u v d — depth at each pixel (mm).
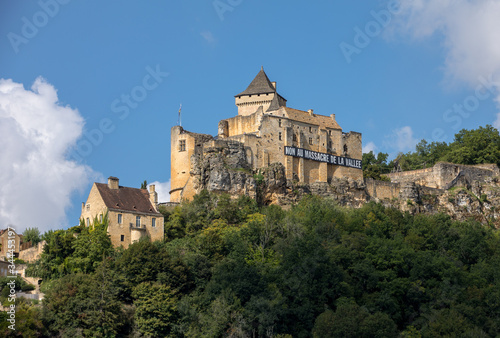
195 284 127062
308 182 173625
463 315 124312
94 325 112875
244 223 148500
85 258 130375
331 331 113500
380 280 130750
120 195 142750
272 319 115875
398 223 158750
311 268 126125
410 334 120500
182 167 165000
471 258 152125
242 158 164625
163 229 143375
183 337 115812
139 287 119250
